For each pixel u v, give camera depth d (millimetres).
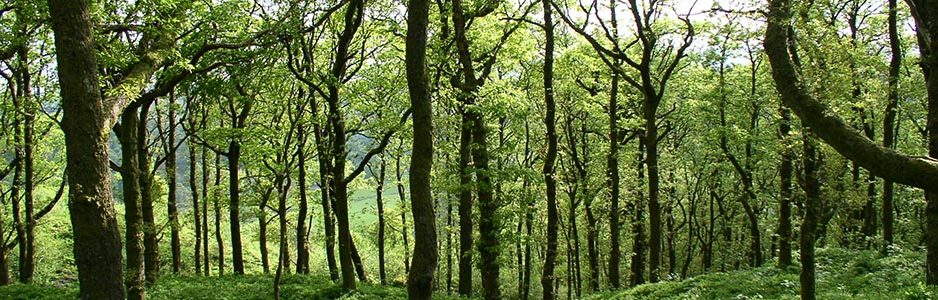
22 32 13352
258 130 18891
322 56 23516
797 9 8867
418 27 8562
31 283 22469
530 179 16281
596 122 29641
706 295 16625
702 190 40625
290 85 20016
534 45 21891
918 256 17250
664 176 32719
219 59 16266
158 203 35250
